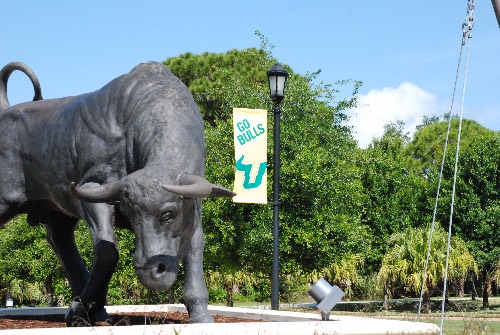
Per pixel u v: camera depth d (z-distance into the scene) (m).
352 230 18.72
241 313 7.80
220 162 17.88
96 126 6.36
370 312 20.16
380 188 29.81
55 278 24.27
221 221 17.52
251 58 31.08
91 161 6.34
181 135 5.86
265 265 18.45
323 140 20.39
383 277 23.88
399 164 31.61
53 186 6.86
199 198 5.54
